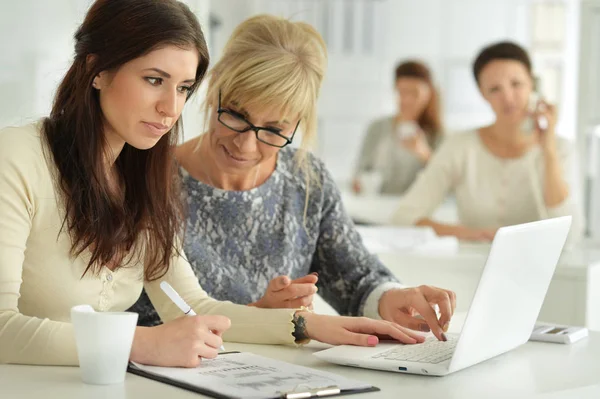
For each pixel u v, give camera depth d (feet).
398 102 19.03
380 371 4.75
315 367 4.87
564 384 4.53
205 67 5.07
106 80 4.84
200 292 5.86
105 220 5.05
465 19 23.16
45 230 4.98
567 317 9.46
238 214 6.70
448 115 23.38
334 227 7.04
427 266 10.05
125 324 4.18
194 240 6.58
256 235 6.77
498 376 4.68
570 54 22.36
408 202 12.76
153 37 4.68
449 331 6.00
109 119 4.92
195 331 4.60
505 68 12.04
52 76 8.99
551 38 22.48
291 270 6.86
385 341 5.43
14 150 4.87
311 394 4.02
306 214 6.98
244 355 4.88
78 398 3.93
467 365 4.74
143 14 4.70
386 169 19.12
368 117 23.65
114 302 5.38
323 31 23.27
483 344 4.80
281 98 6.06
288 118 6.22
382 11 23.35
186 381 4.19
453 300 5.84
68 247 5.04
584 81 14.73
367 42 23.43
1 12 8.21
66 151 5.02
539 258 5.08
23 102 8.60
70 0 9.25
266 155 6.36
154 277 5.64
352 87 23.52
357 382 4.30
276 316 5.51
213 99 6.32
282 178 6.93
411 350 5.09
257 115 6.15
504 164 12.40
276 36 6.23
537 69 22.45
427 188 12.69
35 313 5.10
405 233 10.66
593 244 14.76
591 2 14.53
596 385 4.56
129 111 4.79
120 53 4.71
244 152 6.23
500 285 4.68
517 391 4.34
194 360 4.51
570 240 12.26
